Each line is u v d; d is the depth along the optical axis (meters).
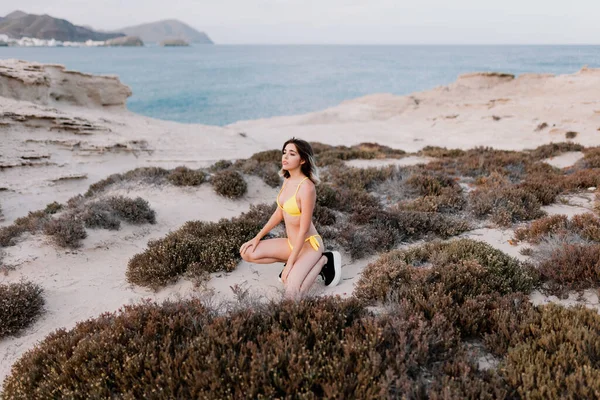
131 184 10.12
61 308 5.11
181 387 2.79
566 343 2.99
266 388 2.69
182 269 5.55
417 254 5.23
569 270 4.30
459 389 2.62
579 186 8.70
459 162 11.96
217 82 96.44
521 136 29.06
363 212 7.14
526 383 2.70
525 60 197.88
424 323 3.29
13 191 11.67
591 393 2.51
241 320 3.52
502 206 7.28
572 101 34.78
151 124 26.39
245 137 27.86
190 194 9.55
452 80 109.25
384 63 186.12
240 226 6.61
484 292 4.05
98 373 3.06
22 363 3.51
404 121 42.00
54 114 18.09
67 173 14.36
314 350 3.02
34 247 6.64
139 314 3.76
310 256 4.71
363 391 2.64
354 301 3.85
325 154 15.13
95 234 7.15
